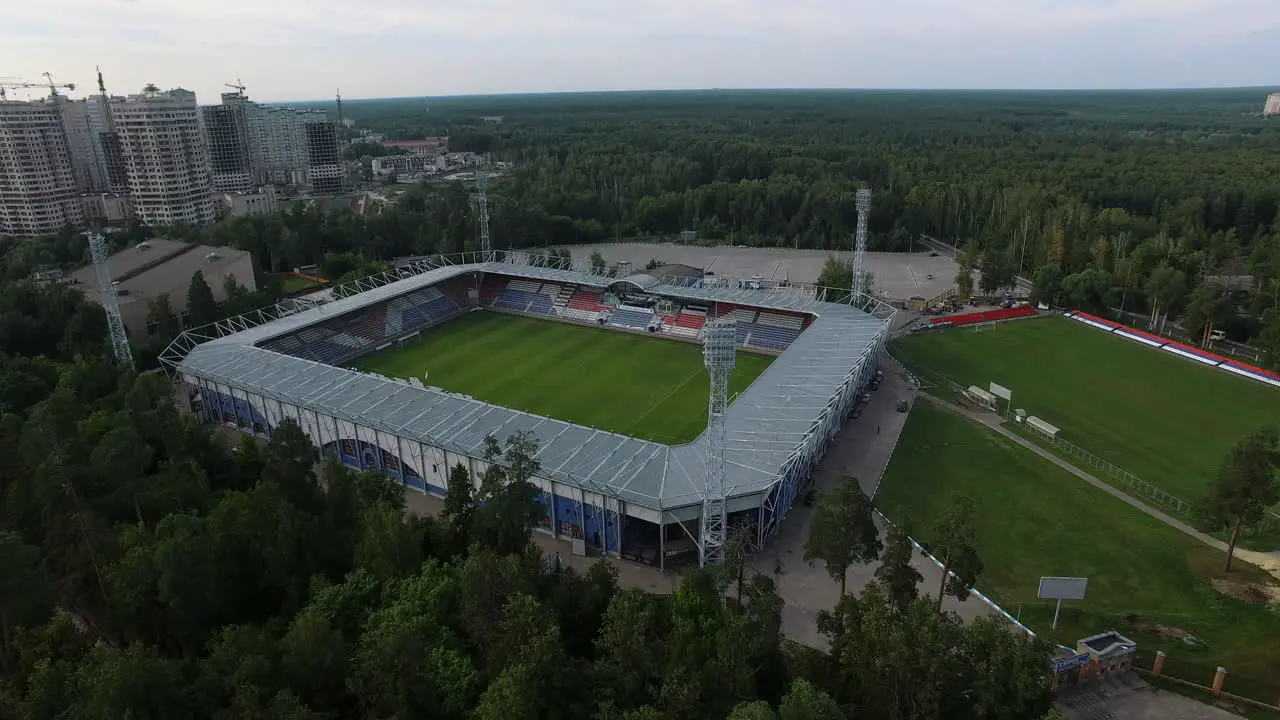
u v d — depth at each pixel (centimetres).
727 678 5159
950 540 5903
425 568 6328
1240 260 18262
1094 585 7438
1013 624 6775
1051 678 5856
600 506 8094
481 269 17512
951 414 11594
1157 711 5806
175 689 4781
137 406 9425
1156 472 9744
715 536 7594
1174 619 6894
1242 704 5878
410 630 5366
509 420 9525
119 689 4522
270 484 7075
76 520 6781
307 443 8012
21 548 5469
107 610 6316
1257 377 12762
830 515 6109
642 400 12331
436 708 5159
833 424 10462
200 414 11719
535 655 5072
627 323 16262
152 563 5953
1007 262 18638
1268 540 8094
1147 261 16725
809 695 4722
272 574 6475
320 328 14438
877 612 5394
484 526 6881
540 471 8250
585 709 5203
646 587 7581
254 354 11912
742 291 15875
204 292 14925
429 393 10394
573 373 13638
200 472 7906
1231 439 10631
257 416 10988
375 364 14125
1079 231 19438
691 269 19625
